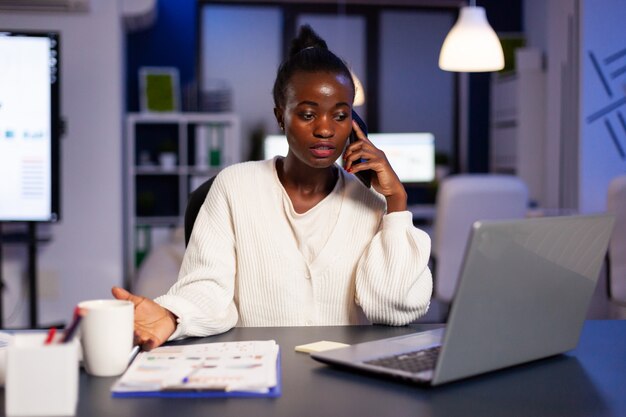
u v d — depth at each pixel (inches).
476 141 304.7
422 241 61.7
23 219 157.5
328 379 44.0
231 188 64.7
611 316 156.9
